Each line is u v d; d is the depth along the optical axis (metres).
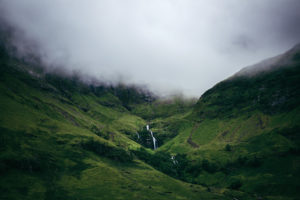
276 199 180.62
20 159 180.12
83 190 177.75
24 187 157.75
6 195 140.88
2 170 163.75
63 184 180.50
